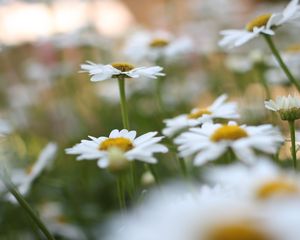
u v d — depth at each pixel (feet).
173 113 2.08
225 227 0.56
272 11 2.69
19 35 3.00
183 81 2.57
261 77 1.75
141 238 0.58
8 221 1.62
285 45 2.45
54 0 2.75
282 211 0.57
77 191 1.82
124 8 4.17
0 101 2.66
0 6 2.52
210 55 2.61
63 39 2.48
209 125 0.99
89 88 2.74
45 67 2.70
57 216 1.65
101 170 1.90
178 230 0.57
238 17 2.99
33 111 2.72
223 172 0.76
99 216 1.69
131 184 1.09
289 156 1.37
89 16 3.04
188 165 1.41
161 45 1.89
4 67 3.13
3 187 1.43
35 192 1.75
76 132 2.45
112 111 2.44
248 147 0.93
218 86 2.24
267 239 0.55
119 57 2.62
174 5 3.33
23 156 2.03
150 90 2.29
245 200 0.65
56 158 2.06
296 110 1.04
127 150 0.99
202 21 3.04
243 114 1.88
